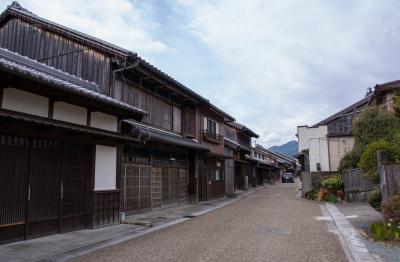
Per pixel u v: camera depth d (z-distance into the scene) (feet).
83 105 39.47
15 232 31.37
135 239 35.60
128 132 46.47
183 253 28.50
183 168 73.10
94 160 41.14
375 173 43.01
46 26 53.16
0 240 30.01
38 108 34.06
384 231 32.71
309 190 84.74
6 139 30.99
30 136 32.83
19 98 32.01
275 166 221.66
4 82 29.94
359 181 68.54
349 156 78.54
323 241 32.58
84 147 40.19
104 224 42.19
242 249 29.60
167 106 67.97
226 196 100.68
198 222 47.16
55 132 35.29
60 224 36.22
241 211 59.47
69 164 37.88
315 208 62.18
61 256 28.19
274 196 96.48
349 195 71.67
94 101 37.76
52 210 35.40
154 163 60.75
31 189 33.09
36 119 30.25
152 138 49.70
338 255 27.22
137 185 54.80
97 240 34.22
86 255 28.60
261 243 31.89
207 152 78.79
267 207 65.05
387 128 67.26
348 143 100.99
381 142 45.52
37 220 33.60
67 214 37.24
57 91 33.94
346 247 29.99
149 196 58.44
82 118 39.86
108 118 44.19
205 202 79.51
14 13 55.31
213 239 34.27
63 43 52.39
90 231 38.68
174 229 41.63
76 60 51.16
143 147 57.06
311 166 102.73
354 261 25.48
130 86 54.65
